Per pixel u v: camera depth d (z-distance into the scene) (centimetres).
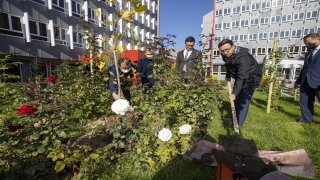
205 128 294
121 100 211
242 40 2841
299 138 285
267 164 183
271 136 297
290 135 300
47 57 1288
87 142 259
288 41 2512
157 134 219
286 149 249
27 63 1186
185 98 272
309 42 345
